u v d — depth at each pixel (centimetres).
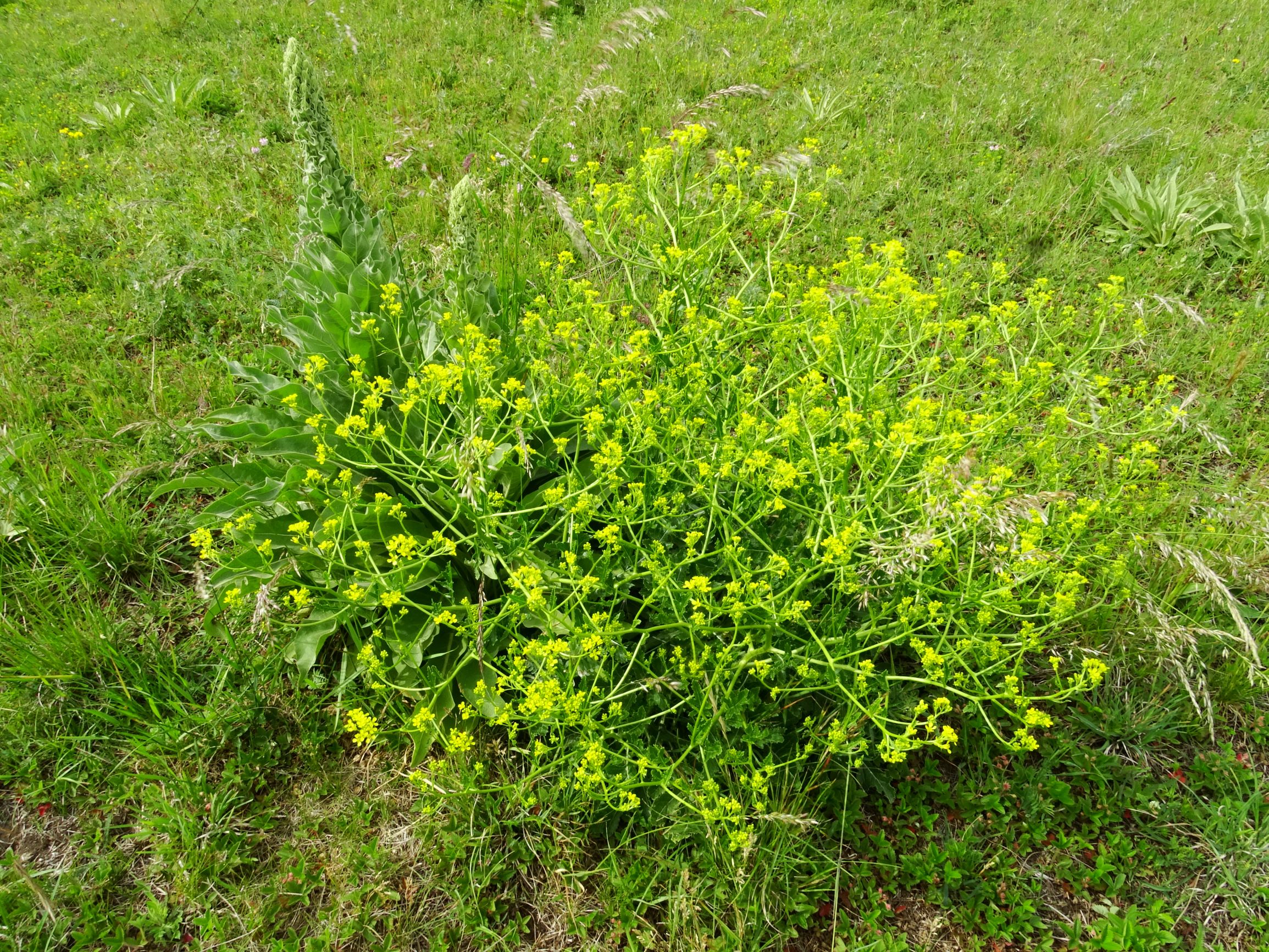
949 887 275
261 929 262
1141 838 293
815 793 285
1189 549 281
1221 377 460
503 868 272
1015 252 543
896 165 623
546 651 242
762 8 914
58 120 736
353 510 294
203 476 321
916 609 248
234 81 791
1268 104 749
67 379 446
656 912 265
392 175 616
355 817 285
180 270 472
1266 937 267
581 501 264
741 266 521
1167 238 539
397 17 928
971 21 912
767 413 295
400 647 289
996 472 262
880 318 300
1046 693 324
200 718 298
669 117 669
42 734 302
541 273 472
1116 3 976
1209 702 269
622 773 263
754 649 255
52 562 357
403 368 341
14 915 258
